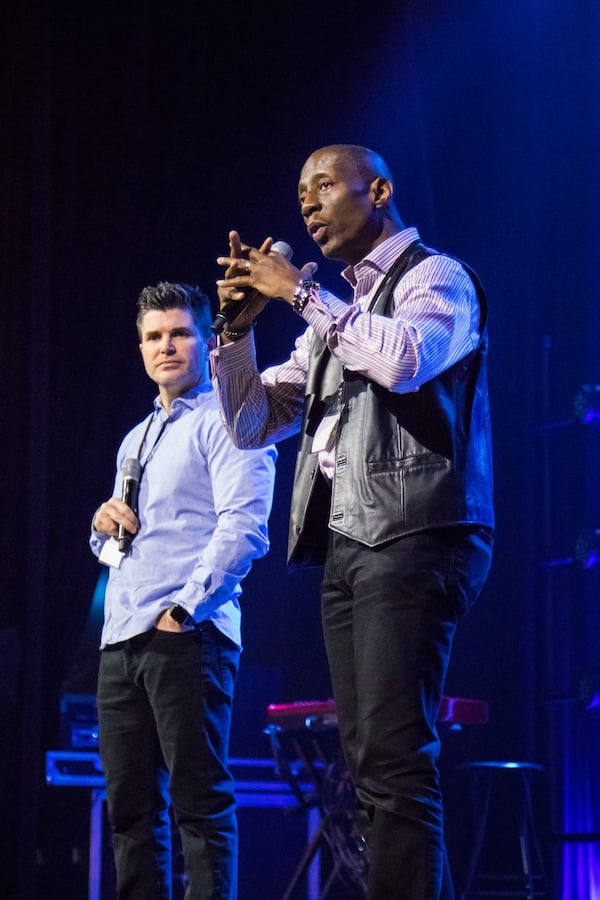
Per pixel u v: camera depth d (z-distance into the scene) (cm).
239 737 1160
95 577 1176
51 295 1197
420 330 462
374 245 523
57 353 1193
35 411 1161
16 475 1165
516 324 1280
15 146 1177
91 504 1180
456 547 470
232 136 1228
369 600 467
